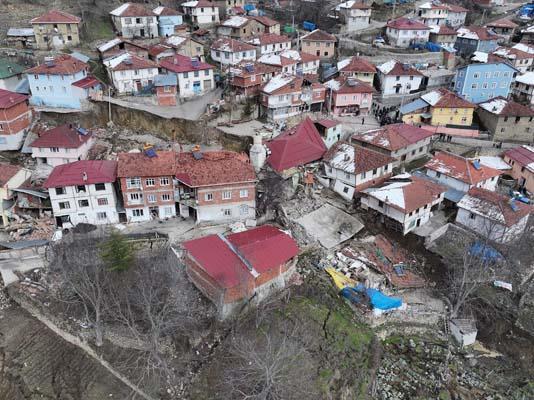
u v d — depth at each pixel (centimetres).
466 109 8038
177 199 5728
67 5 9988
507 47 10650
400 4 13038
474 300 5250
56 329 4609
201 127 7025
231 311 4619
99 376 4288
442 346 4966
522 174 7038
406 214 5688
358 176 6200
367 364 4594
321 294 5019
